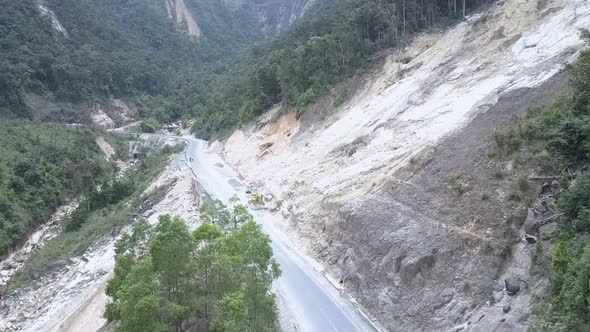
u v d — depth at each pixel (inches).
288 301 1125.7
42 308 1630.2
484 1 2320.4
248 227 927.7
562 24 1494.8
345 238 1275.8
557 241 783.7
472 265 930.1
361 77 2281.0
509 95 1262.3
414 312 962.7
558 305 699.4
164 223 823.1
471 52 1779.0
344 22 2741.1
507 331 762.8
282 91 2854.3
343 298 1138.7
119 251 1046.4
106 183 2564.0
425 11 2468.0
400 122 1662.2
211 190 2112.5
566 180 850.8
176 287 799.1
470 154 1143.0
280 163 2180.1
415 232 1071.0
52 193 2581.2
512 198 960.9
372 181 1390.3
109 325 1071.0
